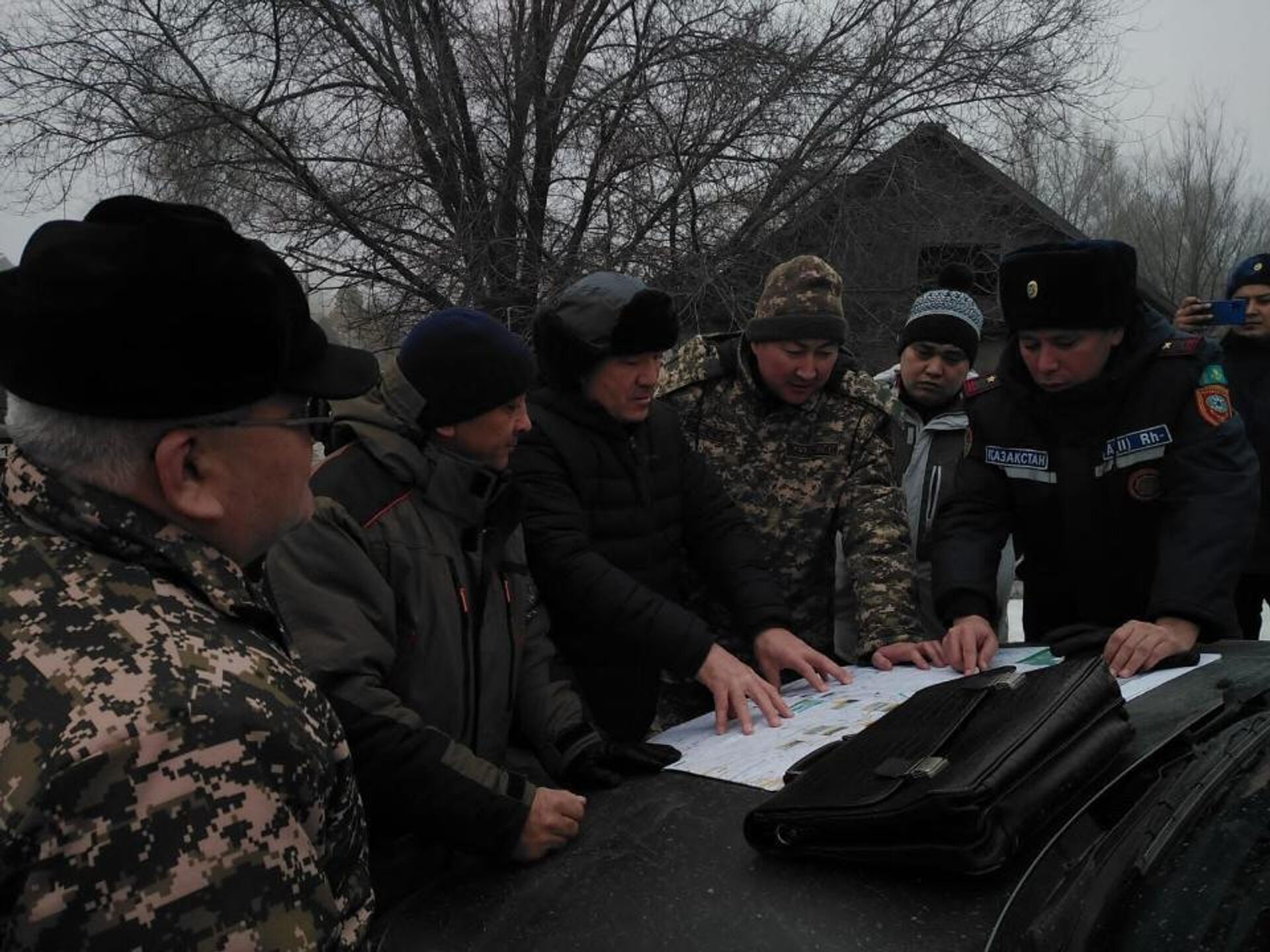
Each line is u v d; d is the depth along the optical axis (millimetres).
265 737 681
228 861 643
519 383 1428
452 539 1395
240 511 809
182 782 640
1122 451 1911
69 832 613
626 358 1780
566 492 1796
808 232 7848
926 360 2691
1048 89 7629
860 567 2080
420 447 1399
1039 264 1832
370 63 7199
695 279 7422
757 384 2207
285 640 838
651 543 1907
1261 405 3227
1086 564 2031
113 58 7008
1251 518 1810
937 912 964
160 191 7305
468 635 1393
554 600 1753
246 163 7176
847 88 7469
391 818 1213
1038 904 958
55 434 729
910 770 1024
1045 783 1037
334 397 840
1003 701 1183
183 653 689
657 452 1954
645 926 1025
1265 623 4504
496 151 7387
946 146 8031
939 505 2166
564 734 1426
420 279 7434
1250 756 1107
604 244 7344
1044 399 1968
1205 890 898
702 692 2188
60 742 631
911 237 7938
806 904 1004
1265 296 3195
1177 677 1483
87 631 683
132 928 613
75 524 732
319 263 7535
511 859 1173
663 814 1234
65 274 693
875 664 1888
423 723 1302
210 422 761
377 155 7367
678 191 7309
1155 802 1064
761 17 7293
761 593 1890
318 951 676
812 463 2205
